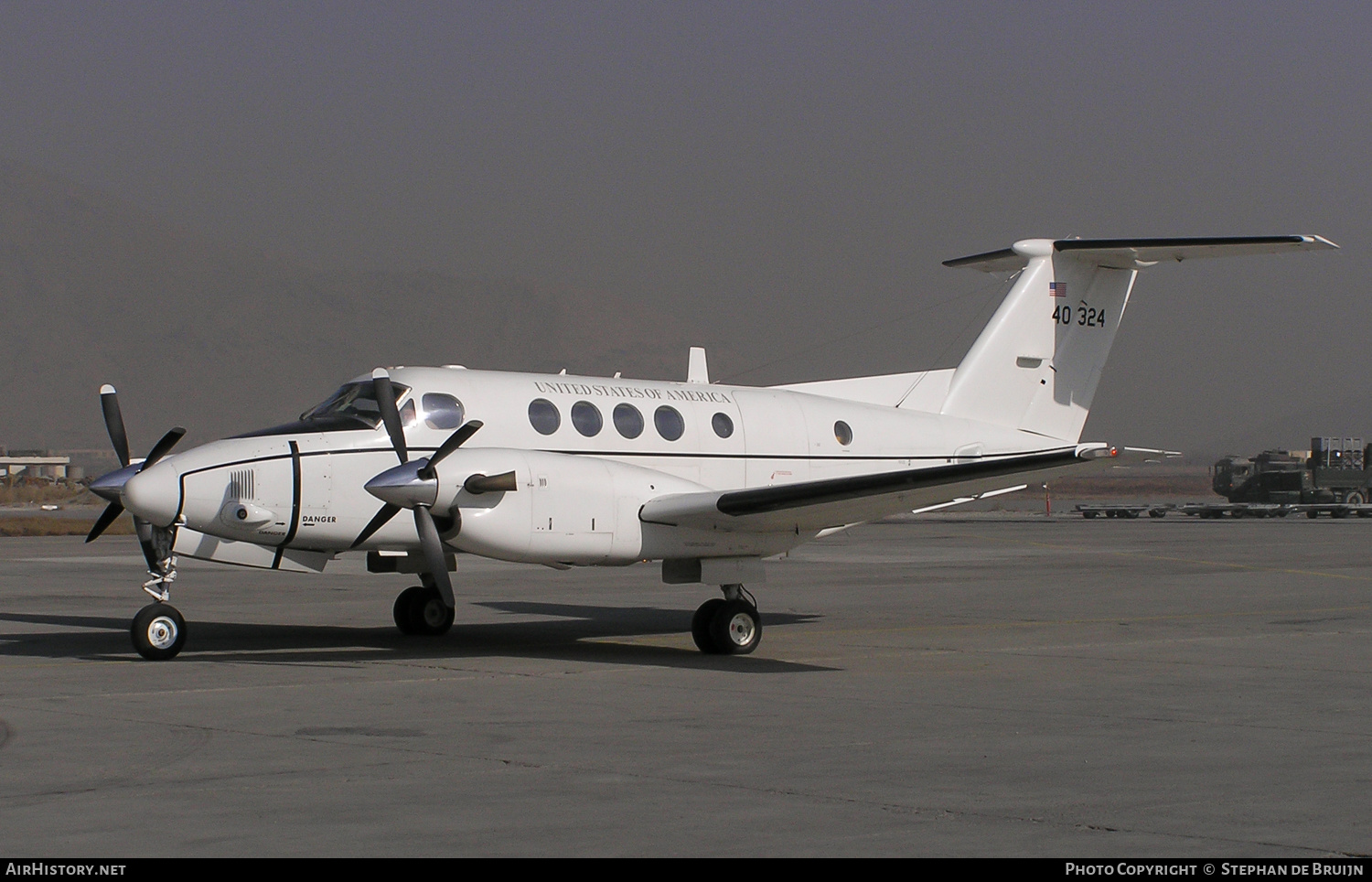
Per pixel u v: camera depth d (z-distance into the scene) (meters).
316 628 16.27
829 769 7.75
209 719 9.35
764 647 14.29
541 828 6.39
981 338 18.53
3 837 6.20
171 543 13.06
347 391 14.38
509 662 12.85
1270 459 64.88
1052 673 12.05
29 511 67.44
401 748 8.27
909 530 44.22
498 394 14.83
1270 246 17.02
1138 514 59.03
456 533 12.76
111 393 14.20
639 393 15.91
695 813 6.68
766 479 16.50
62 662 12.68
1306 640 14.72
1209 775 7.64
